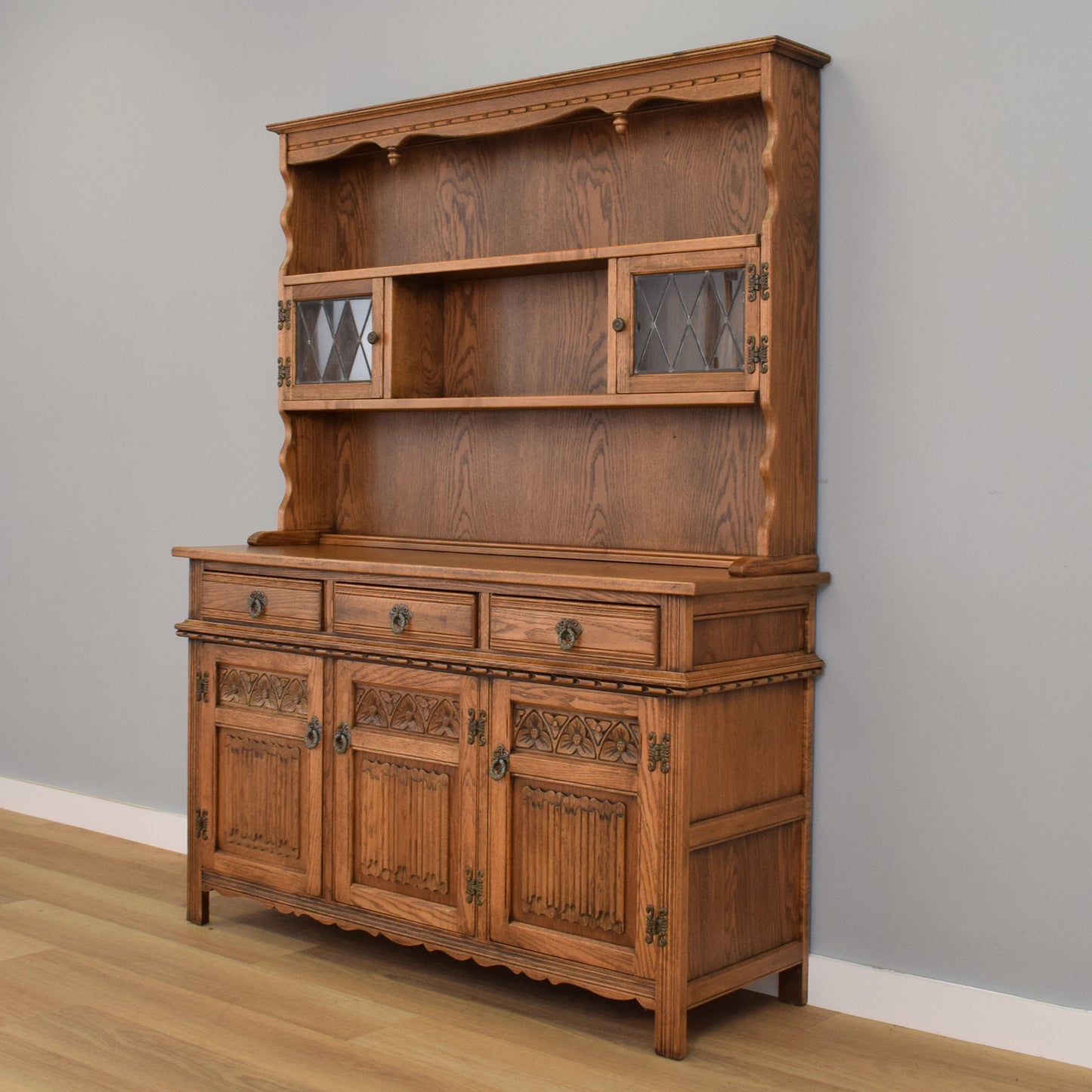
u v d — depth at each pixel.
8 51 4.67
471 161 3.58
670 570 3.04
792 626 3.01
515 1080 2.62
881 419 2.96
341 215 3.84
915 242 2.90
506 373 3.54
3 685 4.78
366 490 3.83
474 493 3.61
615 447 3.36
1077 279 2.71
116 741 4.45
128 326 4.38
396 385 3.47
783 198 2.90
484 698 2.98
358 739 3.20
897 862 2.96
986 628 2.84
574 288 3.41
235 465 4.13
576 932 2.87
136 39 4.32
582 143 3.39
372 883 3.21
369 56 3.83
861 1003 2.99
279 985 3.11
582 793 2.85
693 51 2.94
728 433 3.17
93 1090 2.54
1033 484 2.77
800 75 2.96
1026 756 2.79
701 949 2.78
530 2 3.51
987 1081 2.65
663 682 2.68
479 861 3.00
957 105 2.84
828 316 3.03
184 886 3.88
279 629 3.35
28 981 3.09
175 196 4.24
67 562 4.56
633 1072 2.67
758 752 2.91
